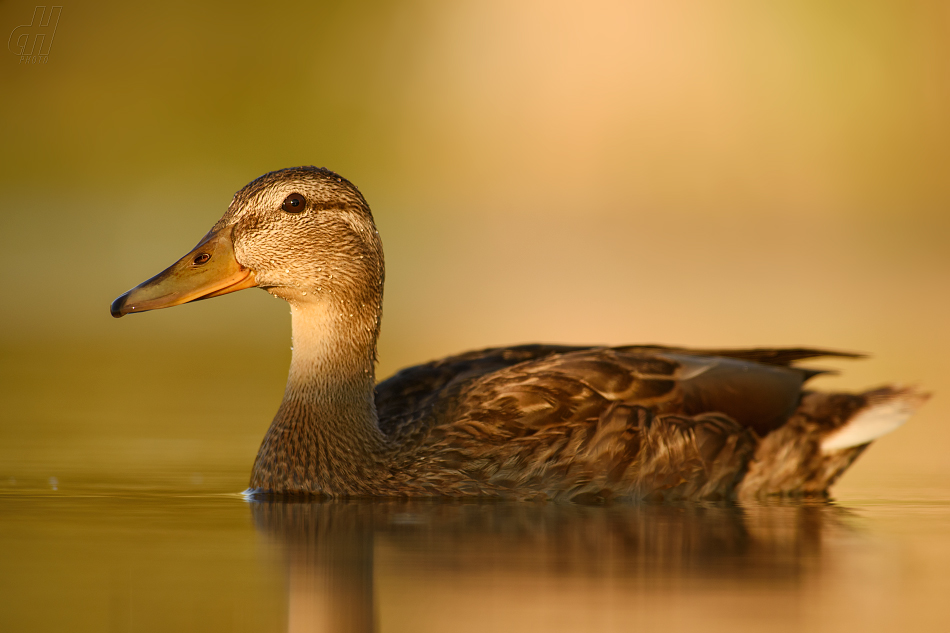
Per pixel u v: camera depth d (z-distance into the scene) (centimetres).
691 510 872
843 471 983
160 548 721
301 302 943
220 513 837
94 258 2966
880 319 2181
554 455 905
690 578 657
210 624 569
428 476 906
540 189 4362
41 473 991
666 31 4609
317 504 877
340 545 731
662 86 4578
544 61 4666
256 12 4300
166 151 3956
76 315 2298
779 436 956
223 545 729
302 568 672
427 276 2848
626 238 3588
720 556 707
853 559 702
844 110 4366
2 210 3531
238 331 2200
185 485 952
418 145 4403
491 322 2127
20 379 1595
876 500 926
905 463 1102
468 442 910
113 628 562
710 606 603
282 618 579
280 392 1536
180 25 4191
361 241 941
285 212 928
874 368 1705
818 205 4206
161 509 853
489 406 921
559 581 646
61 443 1135
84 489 927
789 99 4419
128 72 4031
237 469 1023
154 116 4000
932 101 4316
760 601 613
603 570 671
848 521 826
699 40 4566
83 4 4025
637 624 573
